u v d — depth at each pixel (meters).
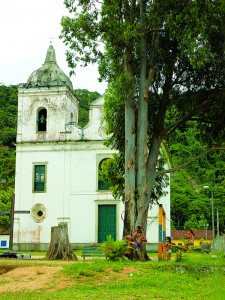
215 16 16.25
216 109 19.23
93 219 30.02
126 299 10.28
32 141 31.50
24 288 11.62
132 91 16.64
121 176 20.36
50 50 34.03
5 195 43.94
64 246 17.38
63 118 31.58
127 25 16.06
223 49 17.33
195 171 60.53
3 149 65.62
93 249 20.95
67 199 30.50
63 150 31.17
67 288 11.65
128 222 17.06
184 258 16.47
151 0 16.95
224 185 55.97
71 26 16.41
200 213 54.12
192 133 59.69
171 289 11.79
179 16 15.62
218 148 18.91
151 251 28.03
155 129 18.69
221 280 13.26
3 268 13.72
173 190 56.31
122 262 14.45
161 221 20.03
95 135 30.91
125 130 17.80
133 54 17.50
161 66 18.75
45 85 32.03
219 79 18.39
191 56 15.68
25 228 30.45
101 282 12.25
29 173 31.27
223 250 23.20
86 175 30.62
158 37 17.97
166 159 23.16
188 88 18.95
